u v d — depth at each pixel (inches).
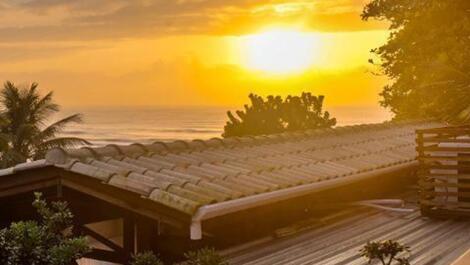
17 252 225.8
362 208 401.7
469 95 767.1
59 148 280.1
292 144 425.1
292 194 308.0
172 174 294.5
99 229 346.6
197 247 310.3
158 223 318.3
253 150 387.2
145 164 305.9
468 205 356.5
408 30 798.5
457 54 767.1
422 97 851.4
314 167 357.4
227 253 299.6
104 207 304.5
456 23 724.0
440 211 365.1
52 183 282.0
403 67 885.2
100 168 277.9
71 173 280.1
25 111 1325.0
